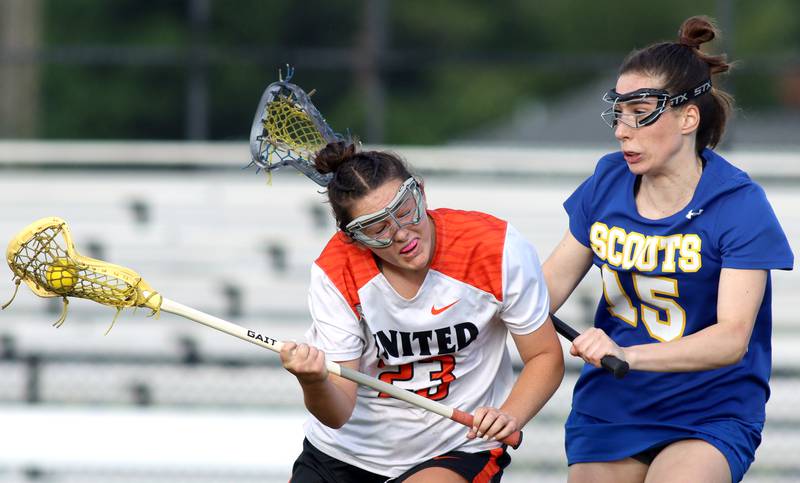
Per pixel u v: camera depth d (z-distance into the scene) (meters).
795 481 26.48
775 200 32.22
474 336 13.16
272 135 14.01
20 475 24.89
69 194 34.94
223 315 32.75
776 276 31.48
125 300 12.66
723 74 13.43
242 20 65.19
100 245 34.41
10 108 49.50
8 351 31.50
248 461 24.12
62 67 61.28
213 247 34.34
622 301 13.73
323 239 34.19
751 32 92.25
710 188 12.98
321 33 65.75
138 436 24.45
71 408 28.75
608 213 13.62
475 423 12.64
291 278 33.56
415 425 13.59
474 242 12.89
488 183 35.06
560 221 33.47
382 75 33.34
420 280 12.91
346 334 13.13
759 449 26.83
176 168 43.81
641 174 13.23
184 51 33.62
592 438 13.97
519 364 26.95
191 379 30.06
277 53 33.47
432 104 81.81
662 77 12.79
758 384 13.62
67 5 69.50
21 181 34.97
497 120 85.25
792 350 28.84
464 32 87.75
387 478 13.88
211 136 58.06
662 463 13.20
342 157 12.59
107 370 30.12
